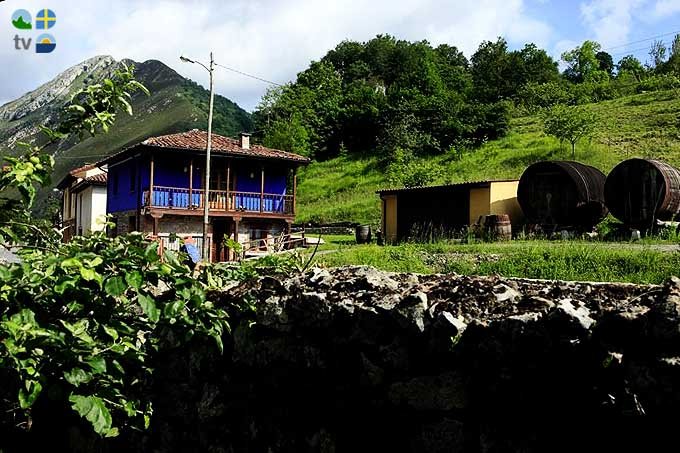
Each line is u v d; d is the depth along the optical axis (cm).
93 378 298
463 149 4669
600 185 1972
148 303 293
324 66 8281
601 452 223
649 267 942
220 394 362
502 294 297
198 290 314
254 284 380
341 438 305
